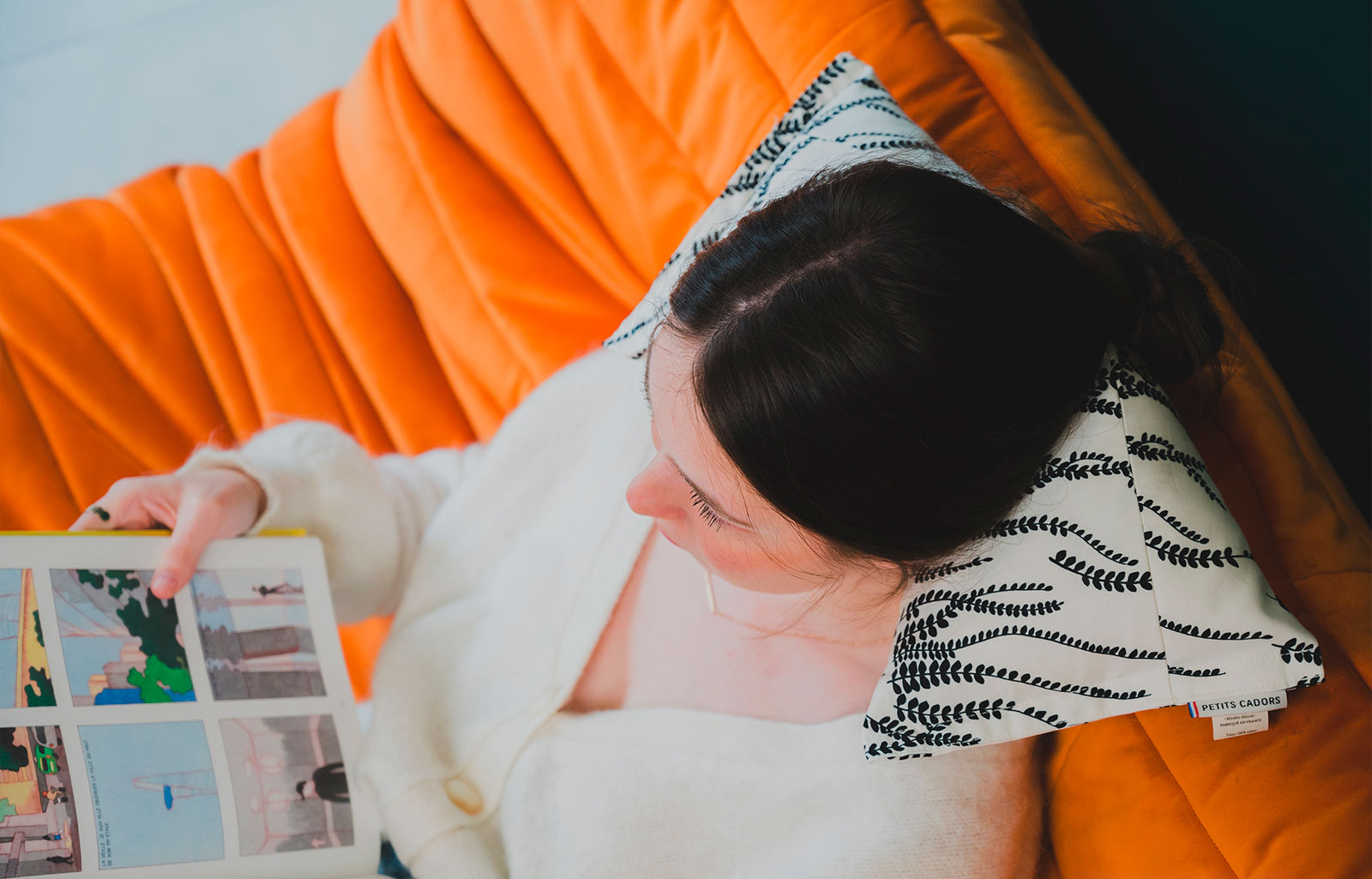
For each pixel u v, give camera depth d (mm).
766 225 658
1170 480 688
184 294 1256
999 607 721
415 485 1136
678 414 661
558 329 1192
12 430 1164
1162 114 1218
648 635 923
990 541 712
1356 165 1089
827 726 830
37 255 1233
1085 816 818
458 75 1239
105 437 1201
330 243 1289
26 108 1947
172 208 1311
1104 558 692
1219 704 710
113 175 1873
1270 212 1143
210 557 898
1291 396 1150
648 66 1127
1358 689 723
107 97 1946
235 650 880
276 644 899
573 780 873
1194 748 737
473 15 1239
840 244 623
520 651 943
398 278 1307
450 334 1256
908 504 640
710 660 885
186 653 860
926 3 1082
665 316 760
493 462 1052
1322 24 1104
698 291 659
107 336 1223
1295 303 1137
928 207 630
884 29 1023
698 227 936
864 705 836
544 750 900
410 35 1295
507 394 1224
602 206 1195
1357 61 1080
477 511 1041
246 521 945
